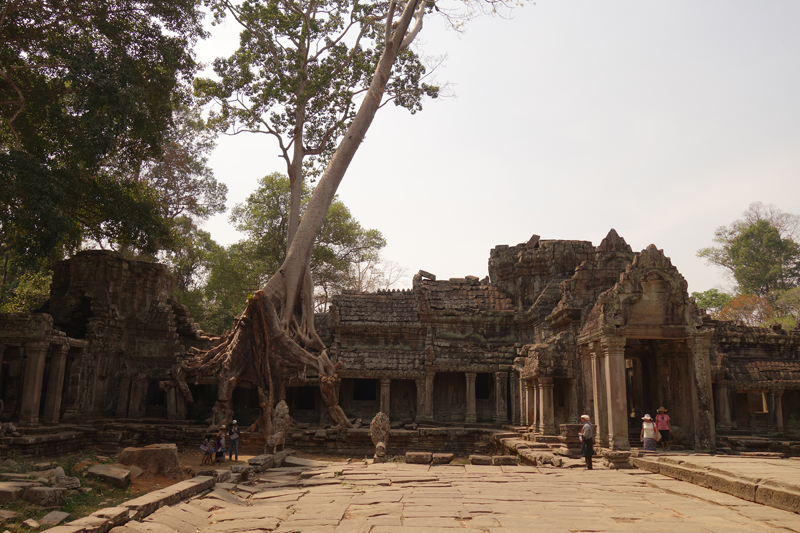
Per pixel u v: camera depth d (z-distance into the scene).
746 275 65.12
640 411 26.38
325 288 52.78
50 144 27.03
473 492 11.98
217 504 11.23
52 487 11.18
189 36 27.55
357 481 14.04
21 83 25.69
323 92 34.00
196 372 29.08
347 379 33.56
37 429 23.81
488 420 33.16
